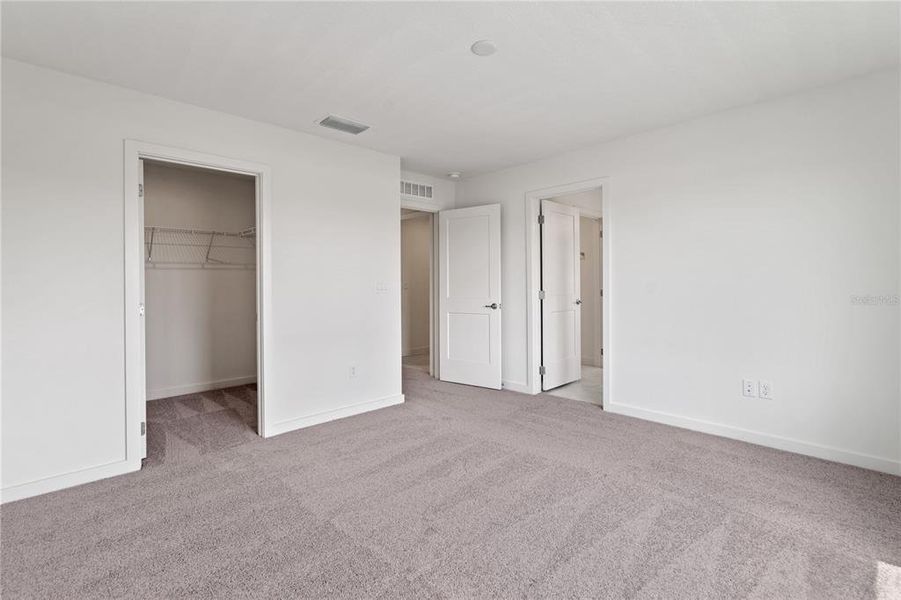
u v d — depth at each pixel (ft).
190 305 15.55
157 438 10.77
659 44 7.55
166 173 15.05
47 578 5.67
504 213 15.66
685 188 11.16
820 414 9.36
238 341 16.70
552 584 5.51
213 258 16.07
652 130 11.69
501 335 15.71
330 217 12.17
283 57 7.88
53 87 8.16
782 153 9.71
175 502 7.61
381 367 13.39
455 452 9.77
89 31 7.00
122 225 8.86
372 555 6.12
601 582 5.54
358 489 8.04
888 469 8.59
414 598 5.30
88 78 8.51
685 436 10.71
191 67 8.18
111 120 8.77
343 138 12.11
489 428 11.39
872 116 8.66
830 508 7.28
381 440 10.54
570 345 16.55
